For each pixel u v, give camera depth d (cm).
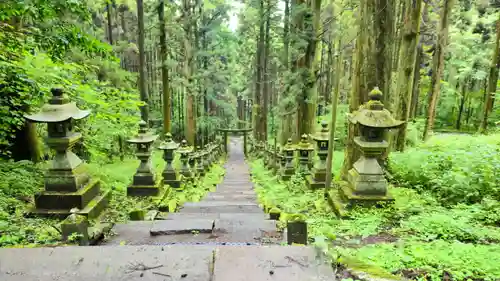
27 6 437
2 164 651
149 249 242
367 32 683
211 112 3338
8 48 576
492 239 373
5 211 470
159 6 1495
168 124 1627
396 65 1689
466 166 599
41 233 399
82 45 572
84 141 894
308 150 1034
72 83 733
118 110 1053
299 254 237
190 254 235
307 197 727
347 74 2498
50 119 462
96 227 416
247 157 2770
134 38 2475
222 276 209
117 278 208
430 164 671
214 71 2558
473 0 2041
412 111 2222
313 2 1271
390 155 820
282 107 1409
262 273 213
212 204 723
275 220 490
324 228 449
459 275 265
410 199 562
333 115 630
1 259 226
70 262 225
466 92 2878
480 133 1864
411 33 968
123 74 1523
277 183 1049
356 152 753
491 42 2448
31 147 778
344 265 267
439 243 348
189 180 1091
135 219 513
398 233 414
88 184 529
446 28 1480
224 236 415
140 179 715
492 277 260
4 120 585
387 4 662
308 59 1299
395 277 247
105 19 2367
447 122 3048
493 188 516
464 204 504
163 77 1582
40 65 659
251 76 3169
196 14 2183
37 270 216
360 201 536
